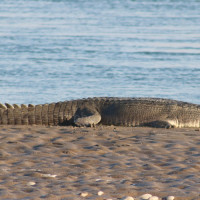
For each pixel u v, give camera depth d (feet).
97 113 175.63
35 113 174.91
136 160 121.60
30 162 117.60
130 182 104.12
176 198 94.48
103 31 510.58
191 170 113.50
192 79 293.23
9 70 311.06
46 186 99.96
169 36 477.36
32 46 412.77
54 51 390.01
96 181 104.12
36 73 304.09
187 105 179.73
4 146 131.64
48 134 148.25
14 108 174.50
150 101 178.19
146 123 174.40
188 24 574.56
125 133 152.25
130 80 288.71
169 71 316.19
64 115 175.52
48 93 253.03
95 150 129.59
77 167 114.83
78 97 246.06
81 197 93.56
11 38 456.04
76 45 421.18
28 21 592.60
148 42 439.22
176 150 131.23
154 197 93.40
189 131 163.73
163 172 111.96
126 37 468.75
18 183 101.14
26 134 147.64
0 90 257.14
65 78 291.38
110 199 92.48
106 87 269.44
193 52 390.01
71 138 143.43
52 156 123.54
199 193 97.14
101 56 369.91
